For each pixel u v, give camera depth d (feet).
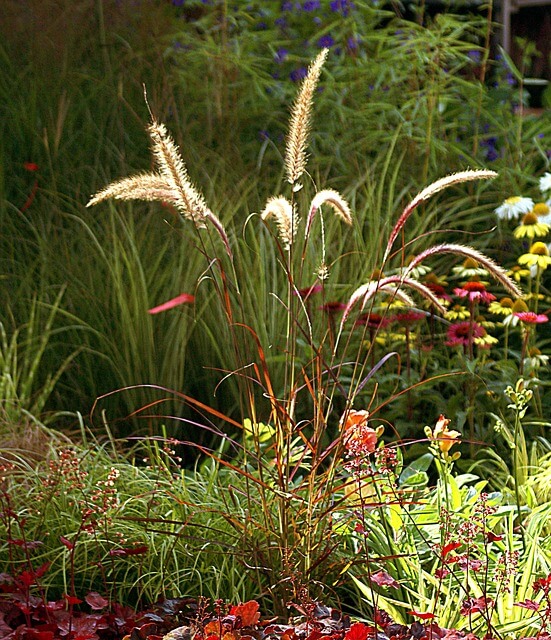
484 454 15.26
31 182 19.62
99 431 15.76
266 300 16.92
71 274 17.17
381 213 20.06
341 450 10.54
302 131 10.06
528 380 15.84
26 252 18.19
